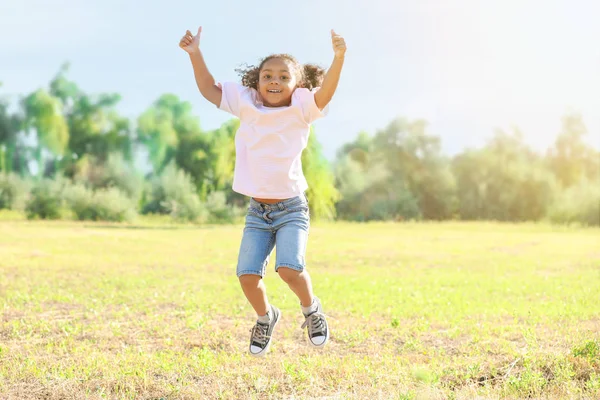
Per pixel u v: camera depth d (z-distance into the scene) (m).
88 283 12.26
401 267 16.44
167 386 5.03
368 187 49.56
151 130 49.19
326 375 5.38
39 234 27.00
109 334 7.21
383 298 10.41
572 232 35.00
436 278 13.74
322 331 4.55
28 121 48.44
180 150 48.62
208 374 5.42
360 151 58.91
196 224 38.75
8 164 48.28
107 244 22.64
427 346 6.65
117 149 48.88
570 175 51.31
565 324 7.61
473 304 9.73
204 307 9.23
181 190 40.94
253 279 4.42
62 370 5.51
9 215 41.03
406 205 48.72
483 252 20.94
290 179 4.39
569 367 5.16
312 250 21.69
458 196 51.34
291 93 4.46
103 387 5.04
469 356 6.05
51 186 39.97
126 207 39.34
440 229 37.12
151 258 17.80
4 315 8.48
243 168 4.47
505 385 4.84
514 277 13.84
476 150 51.38
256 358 6.02
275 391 4.96
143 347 6.57
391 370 5.51
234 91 4.46
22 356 6.10
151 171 49.56
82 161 48.88
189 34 4.64
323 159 37.41
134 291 11.13
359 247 23.06
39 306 9.23
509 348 6.25
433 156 51.88
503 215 49.84
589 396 4.56
